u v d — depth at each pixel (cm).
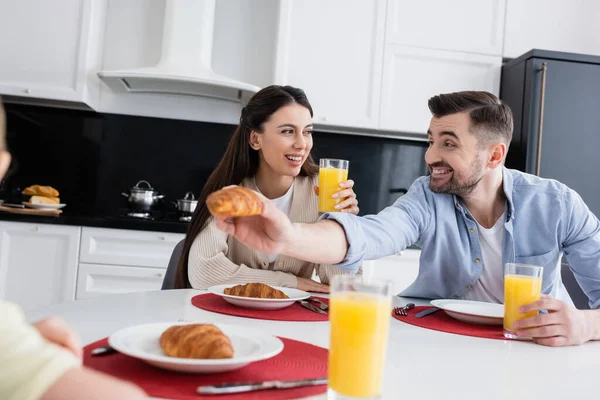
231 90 312
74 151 326
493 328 113
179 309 110
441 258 153
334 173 166
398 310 124
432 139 145
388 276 289
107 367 65
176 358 62
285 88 181
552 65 296
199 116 334
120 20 324
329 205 167
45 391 37
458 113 138
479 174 141
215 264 157
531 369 83
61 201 325
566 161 297
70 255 265
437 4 318
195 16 306
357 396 59
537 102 294
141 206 298
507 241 147
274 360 74
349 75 312
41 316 95
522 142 298
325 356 77
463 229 150
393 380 71
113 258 267
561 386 74
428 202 151
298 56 309
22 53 292
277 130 175
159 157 331
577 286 172
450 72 319
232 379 64
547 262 150
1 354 38
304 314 113
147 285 270
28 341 39
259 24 337
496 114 138
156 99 331
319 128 331
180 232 270
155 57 325
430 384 70
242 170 182
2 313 41
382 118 314
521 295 104
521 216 148
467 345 97
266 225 90
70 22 295
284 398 59
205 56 310
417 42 316
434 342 97
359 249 115
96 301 114
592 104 299
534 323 102
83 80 295
